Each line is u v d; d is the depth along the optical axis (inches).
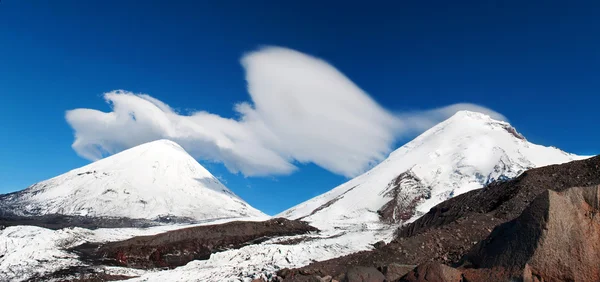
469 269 532.4
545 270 469.4
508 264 498.9
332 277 687.7
